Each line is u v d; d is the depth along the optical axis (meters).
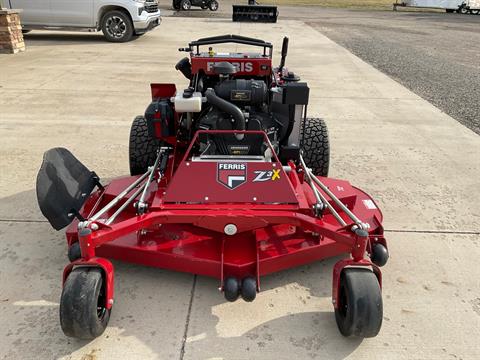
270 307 2.94
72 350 2.57
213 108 3.49
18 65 9.35
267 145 3.28
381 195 4.45
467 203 4.36
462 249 3.63
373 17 23.89
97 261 2.47
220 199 2.95
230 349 2.61
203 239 3.11
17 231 3.65
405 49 13.45
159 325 2.76
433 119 6.89
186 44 12.55
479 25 21.67
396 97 8.06
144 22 12.61
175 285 3.10
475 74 10.27
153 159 4.17
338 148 5.62
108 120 6.29
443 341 2.73
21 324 2.74
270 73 4.20
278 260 2.94
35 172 4.69
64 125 6.05
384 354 2.62
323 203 3.01
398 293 3.12
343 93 8.20
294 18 21.55
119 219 3.22
